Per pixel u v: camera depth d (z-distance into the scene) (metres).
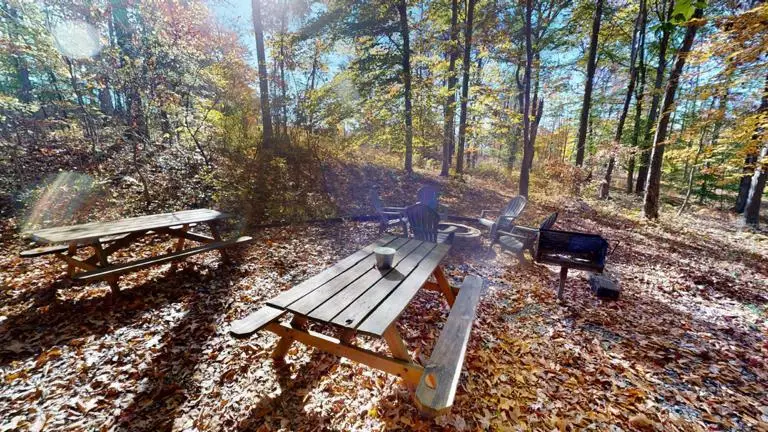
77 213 4.50
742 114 6.36
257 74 7.57
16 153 5.30
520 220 6.92
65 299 2.73
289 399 1.84
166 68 5.68
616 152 10.23
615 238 5.96
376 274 2.14
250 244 4.29
